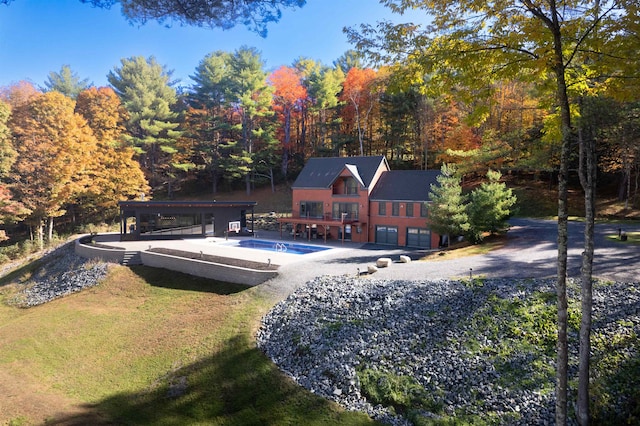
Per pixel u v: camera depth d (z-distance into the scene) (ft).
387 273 65.00
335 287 60.18
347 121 164.96
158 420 38.83
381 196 105.40
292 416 37.73
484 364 39.60
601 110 27.94
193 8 18.72
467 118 29.12
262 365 45.42
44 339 58.29
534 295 47.88
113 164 145.59
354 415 36.91
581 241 75.10
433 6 25.41
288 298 60.34
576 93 27.81
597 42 24.27
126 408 40.96
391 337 45.37
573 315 42.93
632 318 40.86
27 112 133.18
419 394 37.76
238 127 162.30
